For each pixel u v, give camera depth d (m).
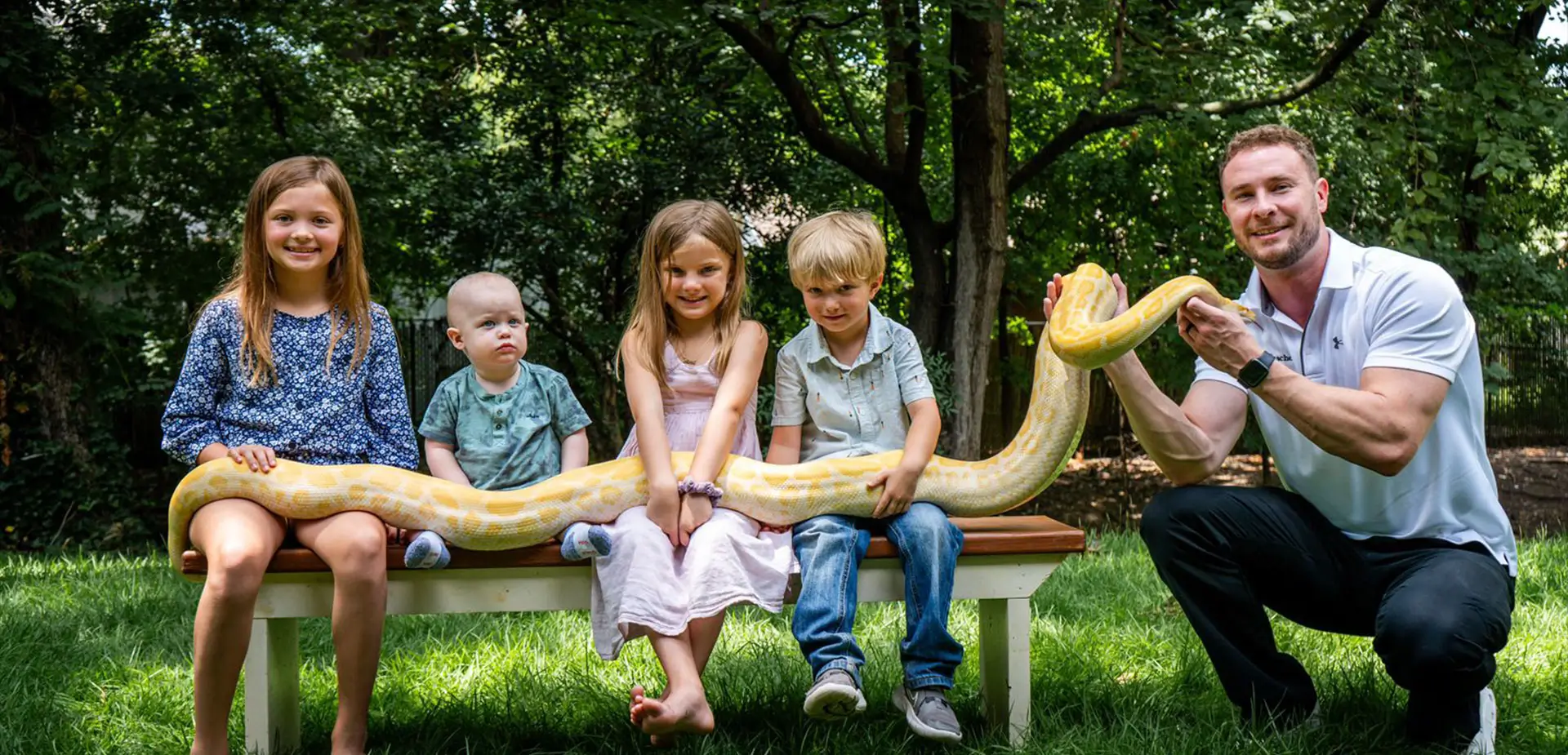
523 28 11.51
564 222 11.05
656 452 3.21
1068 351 3.12
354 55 12.60
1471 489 3.24
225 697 2.96
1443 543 3.26
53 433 9.37
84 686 3.93
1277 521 3.28
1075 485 13.38
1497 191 11.66
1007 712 3.32
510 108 11.60
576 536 3.05
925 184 12.46
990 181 9.52
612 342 11.41
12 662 4.14
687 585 3.06
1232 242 11.77
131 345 10.77
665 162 11.18
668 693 2.90
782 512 3.24
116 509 9.52
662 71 11.63
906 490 3.27
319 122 10.91
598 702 3.70
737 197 11.26
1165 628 4.55
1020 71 10.54
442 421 3.87
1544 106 8.28
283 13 10.03
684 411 3.55
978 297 9.57
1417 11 8.74
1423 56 8.73
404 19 10.78
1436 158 8.60
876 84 11.88
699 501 3.17
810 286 3.56
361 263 3.51
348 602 2.97
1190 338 3.15
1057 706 3.63
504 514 3.11
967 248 9.58
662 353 3.52
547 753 3.27
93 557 7.20
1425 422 3.08
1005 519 3.59
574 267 11.37
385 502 3.08
